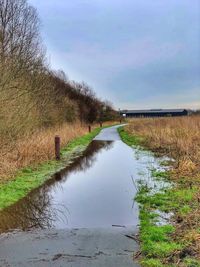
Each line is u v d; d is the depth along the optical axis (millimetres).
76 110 43406
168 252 6035
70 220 8195
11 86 17156
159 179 12703
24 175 13453
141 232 7184
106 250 6320
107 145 27125
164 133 24688
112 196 10430
